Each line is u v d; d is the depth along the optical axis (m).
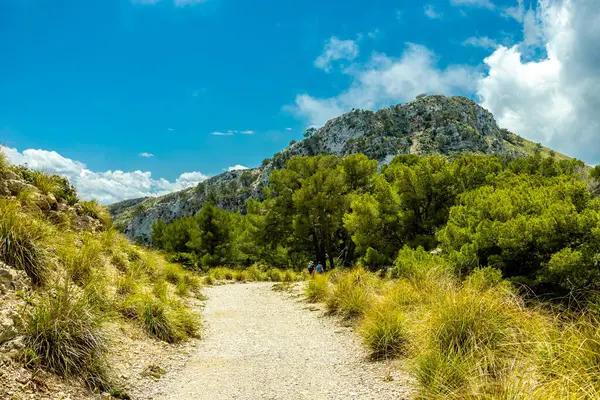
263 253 31.05
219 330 7.30
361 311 7.68
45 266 4.81
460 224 10.21
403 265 9.89
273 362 5.09
